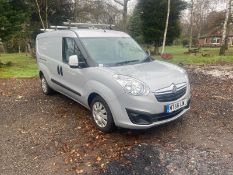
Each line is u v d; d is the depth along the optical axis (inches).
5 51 1980.8
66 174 168.6
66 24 296.7
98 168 172.4
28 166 179.5
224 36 974.4
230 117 247.4
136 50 259.9
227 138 206.7
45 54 309.9
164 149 191.5
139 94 189.6
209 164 172.6
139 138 208.1
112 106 199.6
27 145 207.0
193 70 504.4
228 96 315.3
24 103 307.3
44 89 330.0
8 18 596.4
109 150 192.5
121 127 203.0
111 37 261.4
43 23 979.9
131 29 1363.2
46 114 268.8
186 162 175.2
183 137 209.0
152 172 165.8
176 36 1230.3
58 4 1021.8
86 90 226.8
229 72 474.6
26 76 475.2
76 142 207.2
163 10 1167.6
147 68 219.6
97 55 235.0
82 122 243.1
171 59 739.4
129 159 180.2
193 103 287.0
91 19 1095.6
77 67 230.1
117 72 205.9
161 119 199.8
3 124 249.3
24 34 788.6
